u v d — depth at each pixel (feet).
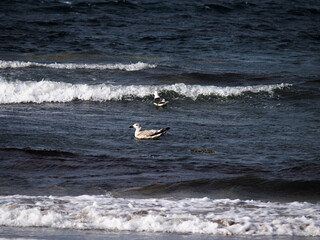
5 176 74.18
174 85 157.28
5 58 189.57
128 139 102.01
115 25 278.87
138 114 130.00
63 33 248.73
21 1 316.60
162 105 140.36
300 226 54.03
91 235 49.65
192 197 67.26
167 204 62.28
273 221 55.26
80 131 106.11
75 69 174.60
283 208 62.18
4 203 59.67
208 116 129.90
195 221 54.49
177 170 80.18
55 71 169.68
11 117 116.57
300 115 132.67
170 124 117.60
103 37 246.47
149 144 98.12
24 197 63.26
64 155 86.84
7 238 47.42
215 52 232.53
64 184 71.41
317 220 56.39
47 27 260.42
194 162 85.40
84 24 275.59
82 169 79.46
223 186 71.82
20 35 237.04
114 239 48.37
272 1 399.65
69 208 58.85
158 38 253.24
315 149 96.99
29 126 107.65
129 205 60.75
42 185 70.69
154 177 75.87
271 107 143.02
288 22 336.08
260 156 90.94
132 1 339.98
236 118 127.85
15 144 92.53
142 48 229.45
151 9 330.75
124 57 207.21
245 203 64.13
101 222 54.08
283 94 157.07
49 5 312.71
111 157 86.89
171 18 311.68
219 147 97.04
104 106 138.41
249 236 50.88
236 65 203.10
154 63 197.88
